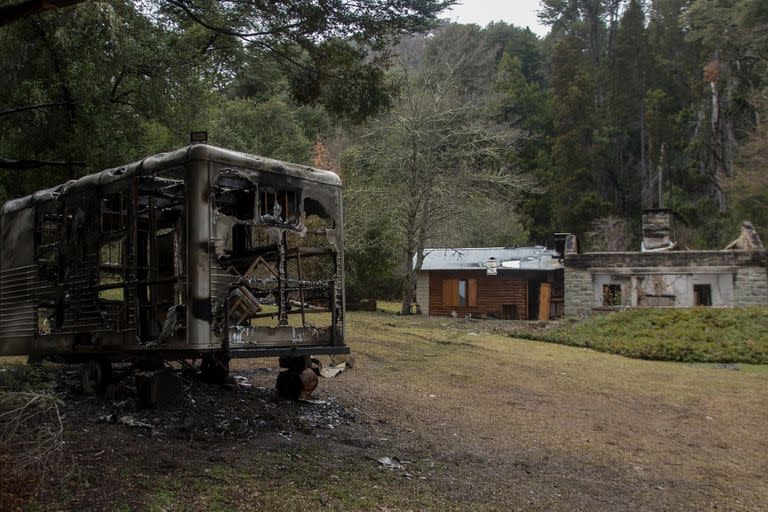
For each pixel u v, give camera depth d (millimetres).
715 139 54500
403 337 19312
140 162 7641
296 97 10375
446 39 38094
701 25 48438
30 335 8906
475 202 34188
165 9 12828
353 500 5652
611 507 6539
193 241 7016
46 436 5562
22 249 9203
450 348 17594
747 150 39906
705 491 7324
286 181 8094
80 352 8102
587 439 9211
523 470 7488
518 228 48125
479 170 37625
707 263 25516
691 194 59938
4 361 10812
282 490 5629
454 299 33656
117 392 7965
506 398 11617
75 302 8242
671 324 21828
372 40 9664
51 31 13781
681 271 25719
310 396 9375
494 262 32375
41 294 8836
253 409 8117
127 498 5012
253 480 5762
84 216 8211
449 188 30406
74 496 4934
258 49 12133
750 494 7293
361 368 13273
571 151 59531
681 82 66562
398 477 6520
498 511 5973
